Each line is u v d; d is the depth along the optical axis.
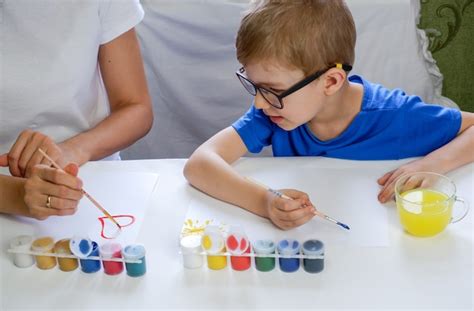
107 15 1.13
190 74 1.64
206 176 0.93
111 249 0.77
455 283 0.72
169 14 1.57
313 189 0.92
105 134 1.12
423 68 1.61
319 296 0.71
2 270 0.79
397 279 0.73
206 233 0.77
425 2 1.68
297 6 0.91
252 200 0.88
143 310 0.71
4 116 1.12
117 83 1.20
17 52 1.08
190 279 0.76
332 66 0.94
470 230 0.81
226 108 1.68
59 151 0.98
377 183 0.93
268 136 1.09
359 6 1.52
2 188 0.91
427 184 0.87
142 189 0.95
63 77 1.11
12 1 1.04
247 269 0.77
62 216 0.89
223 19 1.56
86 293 0.75
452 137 1.02
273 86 0.94
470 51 1.73
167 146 1.76
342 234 0.81
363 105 1.04
